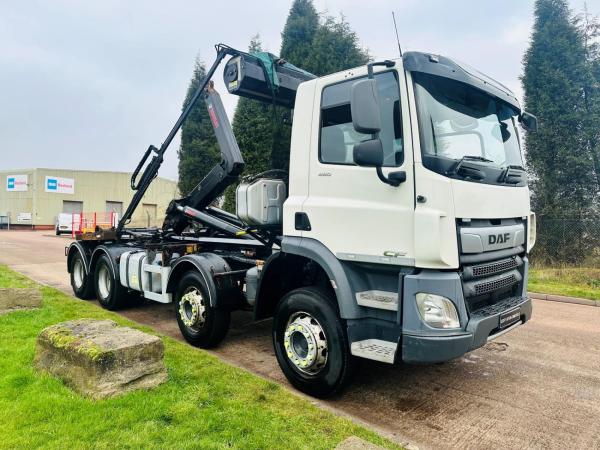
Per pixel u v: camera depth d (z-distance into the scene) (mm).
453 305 3240
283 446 2908
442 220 3207
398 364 4852
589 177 12367
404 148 3385
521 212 4191
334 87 3951
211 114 5918
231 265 5504
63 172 45750
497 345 5590
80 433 2938
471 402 3906
